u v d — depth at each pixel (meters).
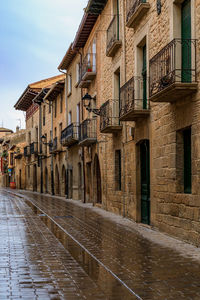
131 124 14.45
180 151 10.22
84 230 12.14
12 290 5.71
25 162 53.12
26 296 5.43
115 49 16.39
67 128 28.45
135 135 13.86
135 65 13.72
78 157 27.28
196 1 8.98
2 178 74.94
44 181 40.75
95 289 5.77
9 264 7.42
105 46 18.88
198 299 5.25
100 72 20.00
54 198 31.22
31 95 44.41
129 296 5.41
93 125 21.34
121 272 6.76
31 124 47.06
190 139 9.88
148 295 5.44
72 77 28.59
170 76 9.86
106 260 7.74
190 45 9.47
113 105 16.73
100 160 20.02
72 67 28.59
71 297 5.39
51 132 36.91
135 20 13.21
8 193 41.62
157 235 10.88
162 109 11.09
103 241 10.04
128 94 13.84
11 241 10.05
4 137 75.50
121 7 15.74
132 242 9.82
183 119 9.67
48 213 17.88
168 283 6.03
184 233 9.63
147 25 12.41
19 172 57.03
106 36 18.47
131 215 14.50
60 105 33.41
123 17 15.42
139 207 13.88
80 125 23.62
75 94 27.62
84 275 6.59
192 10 9.16
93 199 21.94
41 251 8.73
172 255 8.10
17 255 8.27
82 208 20.73
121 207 16.17
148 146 12.97
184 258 7.79
